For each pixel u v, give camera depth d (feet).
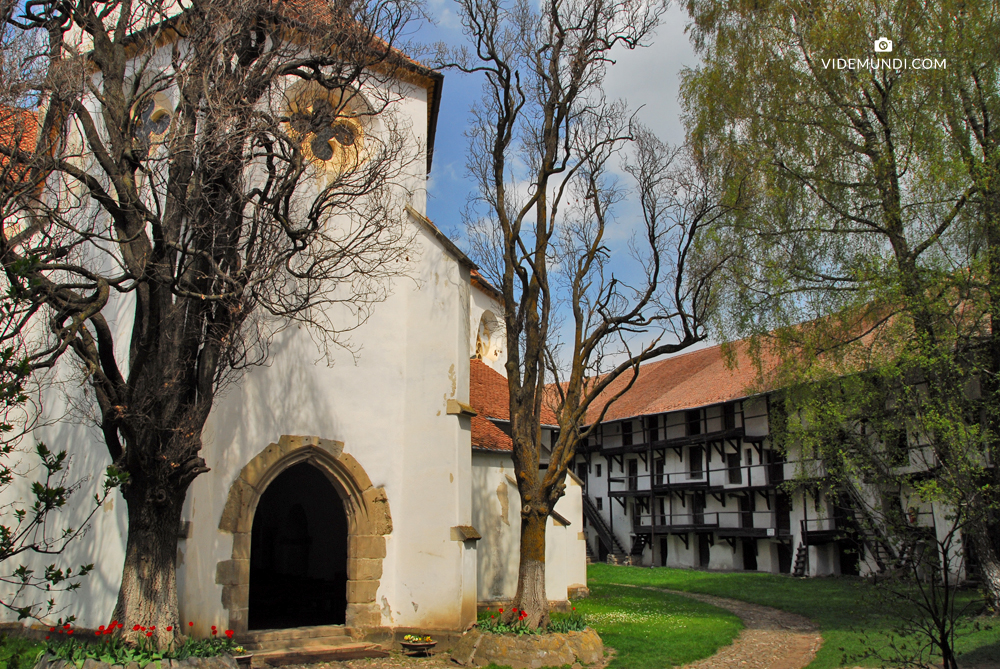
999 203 37.83
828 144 43.98
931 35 41.42
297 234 28.73
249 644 34.81
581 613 51.67
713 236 41.42
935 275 36.52
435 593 38.47
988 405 34.58
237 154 28.19
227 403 36.01
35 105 25.71
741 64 47.42
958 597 45.47
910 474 27.99
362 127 40.93
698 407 103.60
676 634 42.80
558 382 39.93
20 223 31.42
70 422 38.47
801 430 35.45
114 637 25.68
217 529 34.96
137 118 28.09
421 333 42.14
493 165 40.11
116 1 29.73
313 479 58.85
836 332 42.42
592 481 132.57
